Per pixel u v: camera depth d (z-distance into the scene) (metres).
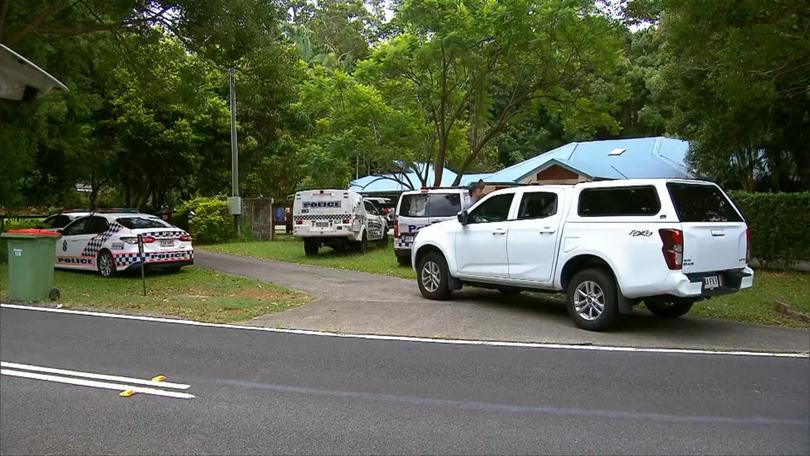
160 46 16.86
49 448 4.46
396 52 19.81
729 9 10.84
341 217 17.89
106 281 13.30
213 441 4.59
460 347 7.48
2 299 10.84
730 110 16.42
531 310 9.91
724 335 8.16
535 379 6.12
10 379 6.16
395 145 21.53
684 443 4.52
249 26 14.12
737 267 8.30
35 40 15.23
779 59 11.60
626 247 7.95
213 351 7.27
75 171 25.05
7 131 16.72
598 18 17.30
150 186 30.64
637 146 27.14
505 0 17.53
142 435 4.71
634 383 5.98
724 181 21.61
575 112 20.58
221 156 28.38
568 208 8.77
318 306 10.31
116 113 25.12
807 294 11.19
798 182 20.73
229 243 24.05
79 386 5.93
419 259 11.23
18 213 31.89
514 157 44.41
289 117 29.59
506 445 4.49
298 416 5.10
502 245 9.59
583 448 4.43
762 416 5.09
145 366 6.62
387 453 4.36
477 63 18.52
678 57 15.31
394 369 6.48
